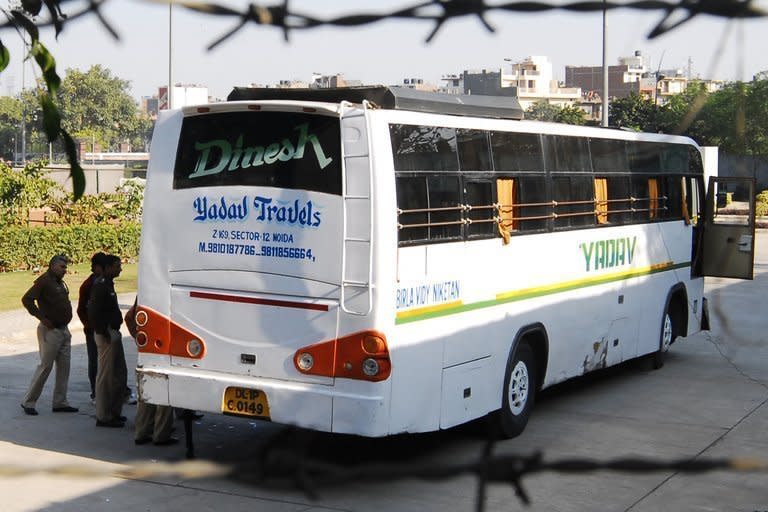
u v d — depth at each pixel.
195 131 7.99
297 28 1.27
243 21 1.24
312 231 7.48
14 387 11.35
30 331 15.30
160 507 7.09
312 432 8.41
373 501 7.34
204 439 9.10
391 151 7.45
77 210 26.95
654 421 10.25
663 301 13.15
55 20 1.19
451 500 7.40
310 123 7.55
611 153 11.50
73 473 3.75
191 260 7.97
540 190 9.77
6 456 8.27
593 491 7.69
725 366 13.59
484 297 8.66
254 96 8.64
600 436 9.52
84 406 10.40
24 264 24.41
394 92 8.05
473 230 8.49
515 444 9.12
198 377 7.91
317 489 7.50
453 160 8.27
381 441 9.16
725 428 9.97
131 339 15.20
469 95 9.03
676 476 8.14
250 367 7.72
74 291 20.11
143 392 8.16
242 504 7.21
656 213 12.84
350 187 7.37
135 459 8.31
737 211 25.25
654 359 13.33
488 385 8.77
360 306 7.32
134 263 27.11
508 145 9.20
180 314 8.02
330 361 7.41
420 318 7.71
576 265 10.52
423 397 7.77
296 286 7.54
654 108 57.12
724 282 23.03
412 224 7.64
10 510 6.90
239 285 7.77
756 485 7.93
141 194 28.33
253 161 7.75
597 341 11.16
